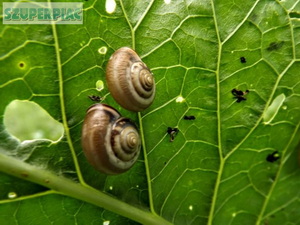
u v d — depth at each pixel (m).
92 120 0.06
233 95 0.07
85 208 0.07
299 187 0.08
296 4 0.07
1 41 0.06
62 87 0.06
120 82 0.06
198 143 0.07
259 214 0.08
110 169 0.06
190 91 0.07
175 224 0.07
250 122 0.08
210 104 0.07
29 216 0.06
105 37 0.06
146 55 0.07
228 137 0.07
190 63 0.07
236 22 0.07
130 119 0.06
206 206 0.08
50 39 0.06
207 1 0.07
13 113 0.06
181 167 0.07
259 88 0.07
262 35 0.07
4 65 0.06
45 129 0.06
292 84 0.08
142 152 0.07
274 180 0.08
